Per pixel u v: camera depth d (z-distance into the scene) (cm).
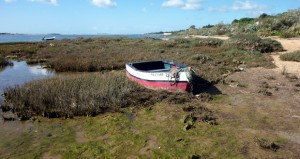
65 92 1233
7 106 1169
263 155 770
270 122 988
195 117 1030
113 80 1422
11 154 816
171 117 1045
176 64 1602
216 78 1568
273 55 2342
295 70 1750
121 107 1168
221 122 993
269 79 1548
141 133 927
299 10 4897
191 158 758
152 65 1741
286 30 4150
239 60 2098
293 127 943
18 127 999
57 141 891
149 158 777
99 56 2517
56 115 1094
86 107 1112
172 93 1321
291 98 1237
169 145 841
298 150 793
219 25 6750
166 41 3500
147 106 1171
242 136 883
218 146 827
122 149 829
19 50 3231
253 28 4709
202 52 2550
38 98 1191
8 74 2002
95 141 886
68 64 2122
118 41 4175
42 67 2273
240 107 1145
